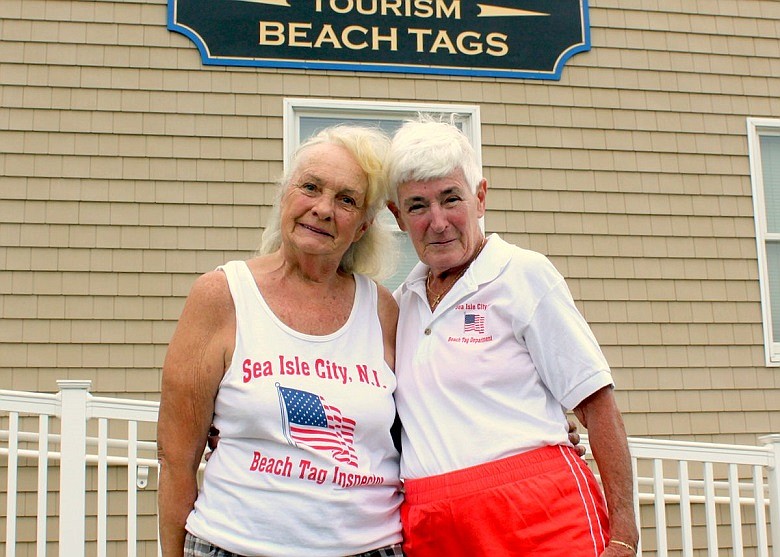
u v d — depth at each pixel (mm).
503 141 5613
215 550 1997
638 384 5453
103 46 5262
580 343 2139
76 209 5043
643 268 5617
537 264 2213
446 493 2096
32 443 4844
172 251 5090
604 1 5945
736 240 5785
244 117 5332
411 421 2201
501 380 2152
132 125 5199
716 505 5414
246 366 2066
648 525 5297
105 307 4961
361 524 2074
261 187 5254
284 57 5453
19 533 4719
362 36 5578
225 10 5441
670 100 5891
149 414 3695
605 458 2115
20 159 5047
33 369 4820
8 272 4902
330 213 2168
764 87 6043
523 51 5758
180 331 2135
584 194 5641
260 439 2045
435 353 2221
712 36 6043
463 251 2256
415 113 5559
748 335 5660
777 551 4023
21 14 5215
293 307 2188
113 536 4773
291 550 1981
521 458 2098
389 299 2439
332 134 2295
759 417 5551
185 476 2113
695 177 5816
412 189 2232
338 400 2088
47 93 5152
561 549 2018
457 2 5734
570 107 5750
